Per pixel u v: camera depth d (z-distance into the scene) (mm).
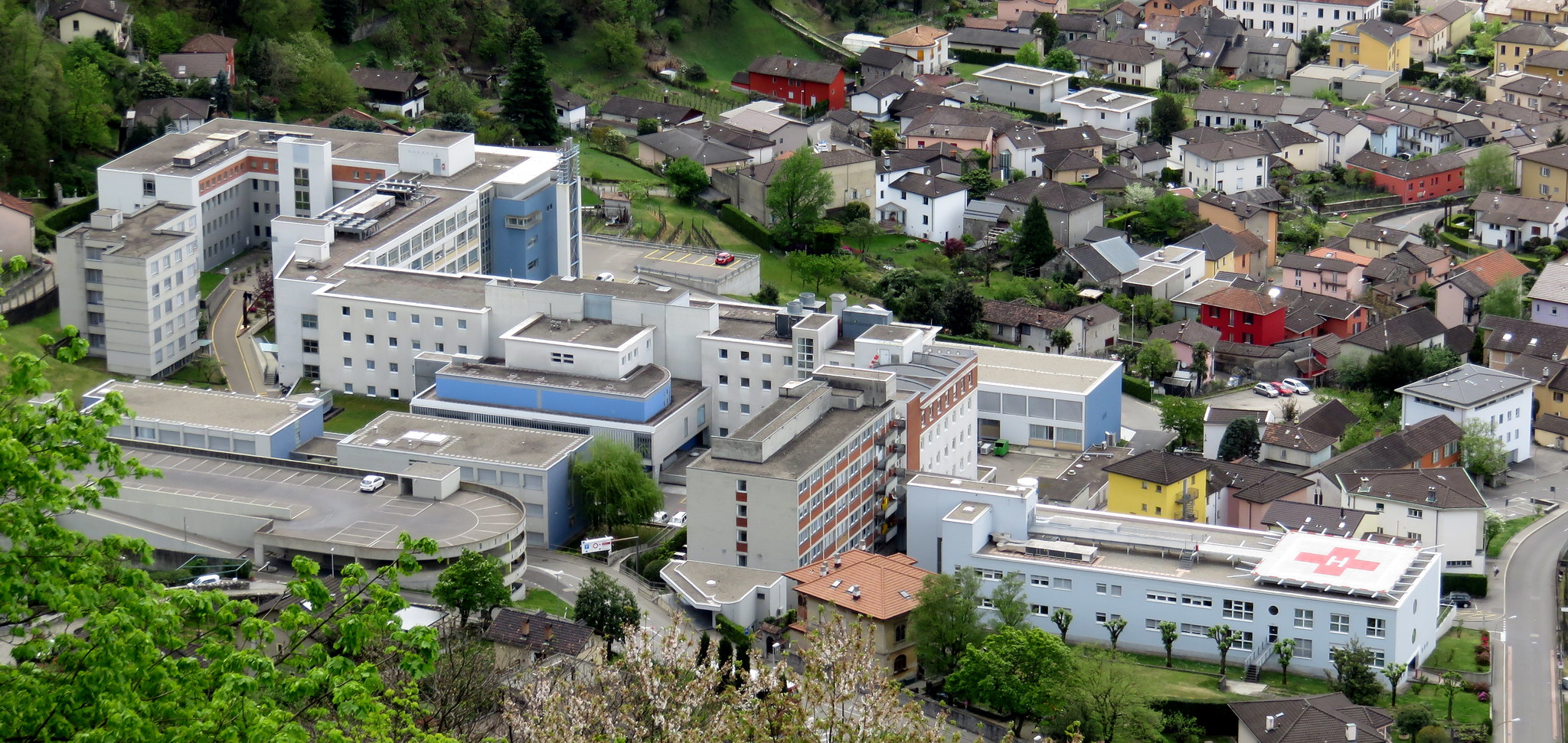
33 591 90938
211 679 93500
